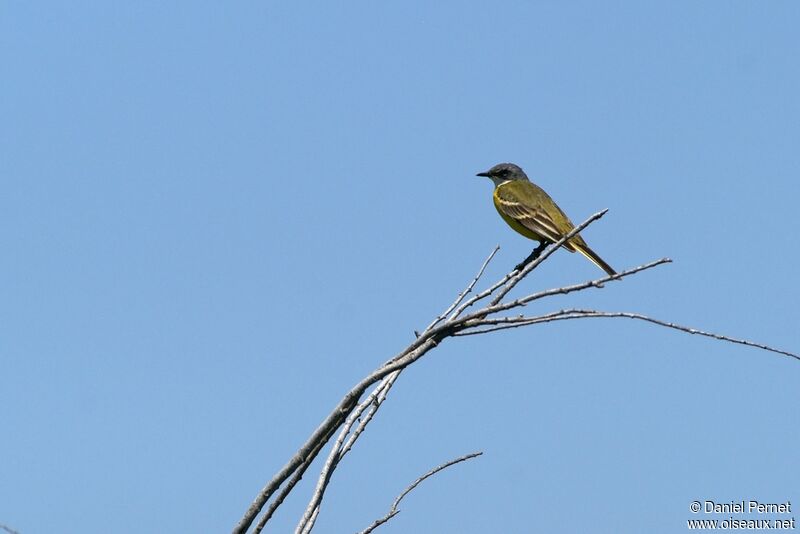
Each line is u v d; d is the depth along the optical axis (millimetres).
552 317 9539
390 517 10461
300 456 9602
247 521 9516
